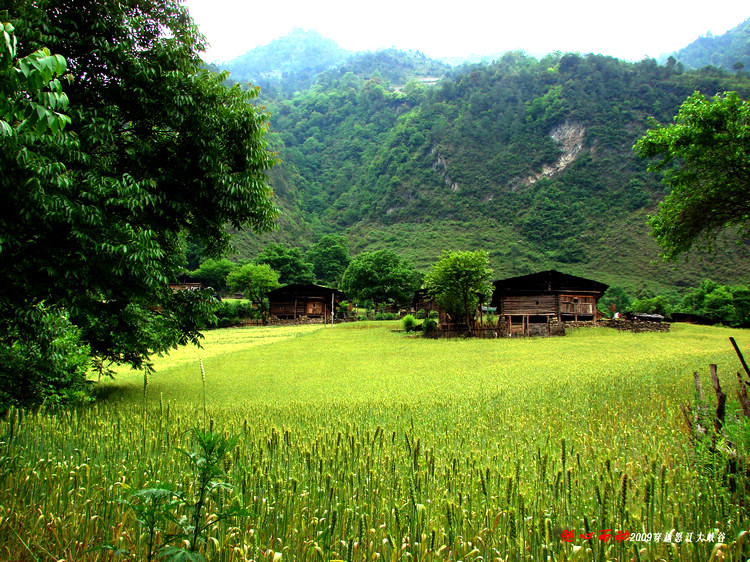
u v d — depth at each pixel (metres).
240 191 9.02
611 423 7.52
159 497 2.74
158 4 8.90
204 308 10.58
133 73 8.00
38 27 6.89
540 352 26.97
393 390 14.92
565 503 4.10
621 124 184.75
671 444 5.84
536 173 185.88
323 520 3.55
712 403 7.05
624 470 4.94
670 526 3.79
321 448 5.53
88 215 6.36
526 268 128.12
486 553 3.32
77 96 7.78
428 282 40.00
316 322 64.75
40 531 3.39
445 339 36.69
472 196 186.62
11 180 5.29
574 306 43.34
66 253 6.59
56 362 9.65
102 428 6.61
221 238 10.30
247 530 3.46
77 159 6.97
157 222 8.82
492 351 28.12
